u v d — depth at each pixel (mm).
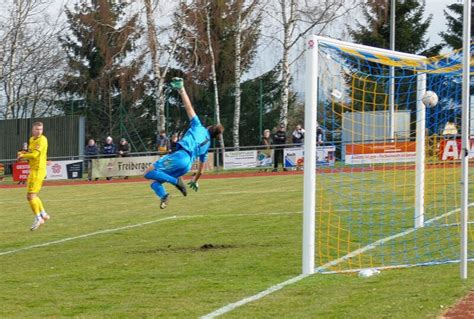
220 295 8602
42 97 54594
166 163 12852
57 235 15711
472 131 19500
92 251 13109
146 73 43938
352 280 9172
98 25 42844
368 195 19906
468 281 8430
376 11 42031
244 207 19328
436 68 13305
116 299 8703
